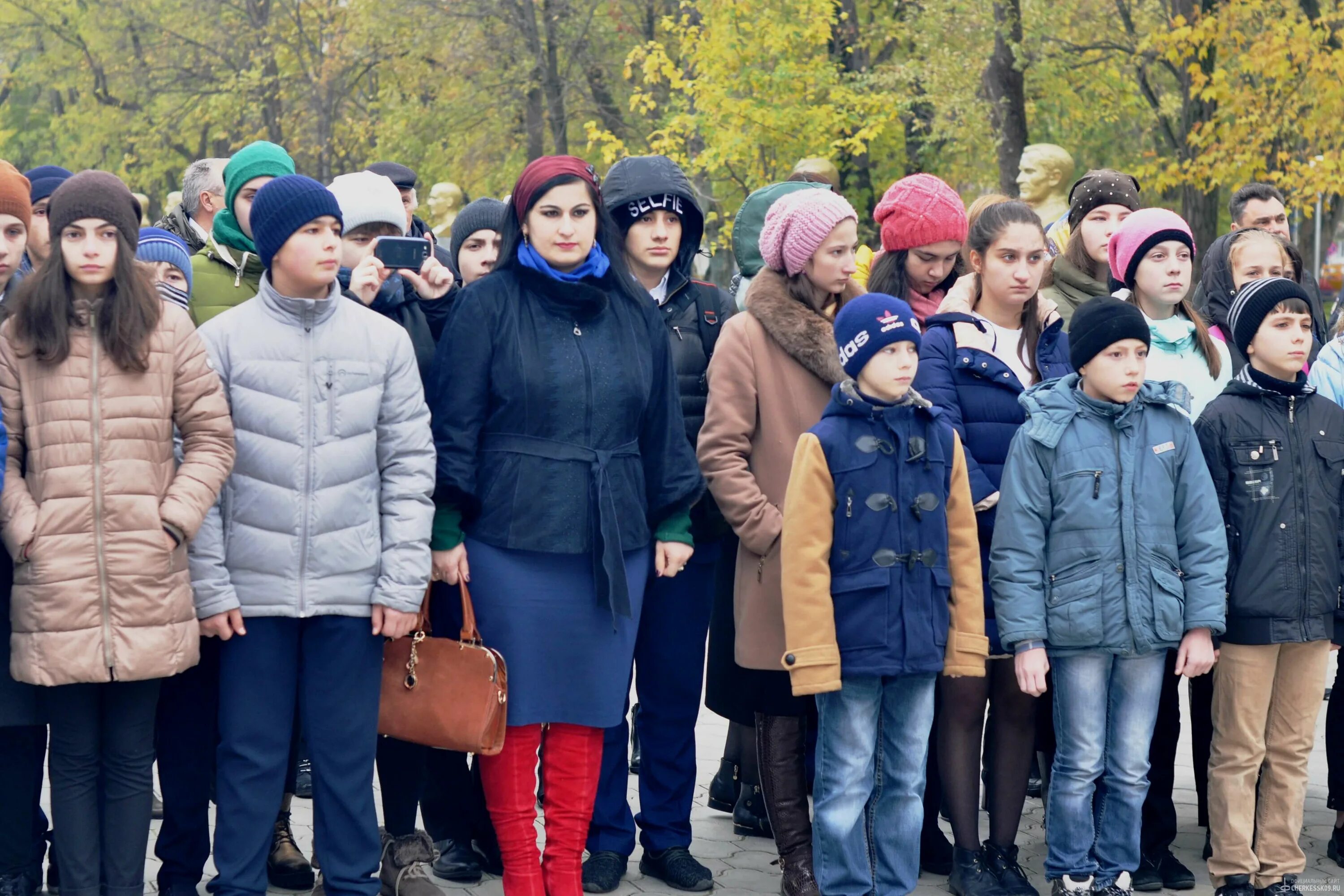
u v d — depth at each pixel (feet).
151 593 12.25
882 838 13.71
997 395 14.89
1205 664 13.84
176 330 12.67
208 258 16.07
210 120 104.37
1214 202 56.59
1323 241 95.30
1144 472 13.91
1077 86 70.90
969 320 15.17
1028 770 14.85
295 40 99.91
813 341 14.60
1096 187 17.39
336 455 12.85
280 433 12.76
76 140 122.62
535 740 13.55
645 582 13.91
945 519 13.62
